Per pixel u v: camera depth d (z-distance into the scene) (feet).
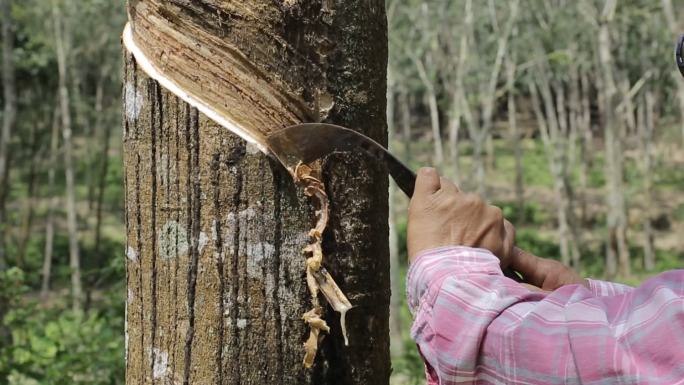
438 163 66.18
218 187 4.91
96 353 17.69
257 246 4.92
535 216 82.69
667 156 98.73
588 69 76.89
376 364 5.37
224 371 4.96
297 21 4.89
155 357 5.15
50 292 54.90
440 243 4.40
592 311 3.70
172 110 4.96
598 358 3.55
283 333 4.98
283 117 4.91
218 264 4.93
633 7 60.75
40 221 76.43
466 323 3.92
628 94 68.23
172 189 5.00
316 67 4.98
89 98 71.46
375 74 5.27
